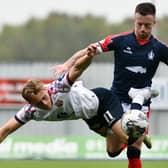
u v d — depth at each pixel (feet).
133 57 88.79
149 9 85.97
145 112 89.92
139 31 86.84
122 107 89.71
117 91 90.33
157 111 209.46
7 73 221.87
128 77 89.45
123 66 89.45
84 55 82.33
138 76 89.15
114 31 479.00
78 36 469.98
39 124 216.54
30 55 476.95
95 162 174.91
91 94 84.28
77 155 182.19
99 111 85.30
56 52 470.80
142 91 88.58
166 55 88.79
